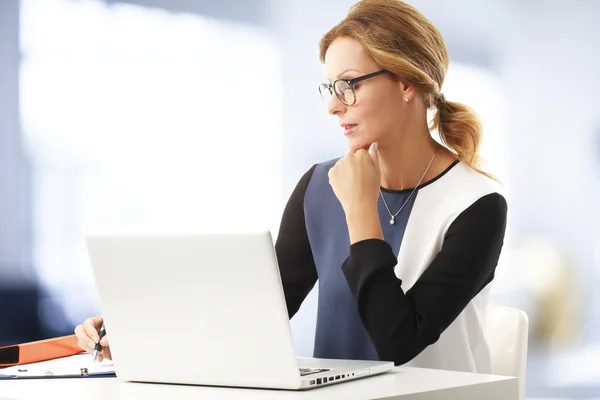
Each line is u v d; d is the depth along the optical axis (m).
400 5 1.66
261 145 4.78
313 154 4.88
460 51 5.27
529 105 5.36
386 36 1.62
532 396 4.91
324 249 1.82
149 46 4.53
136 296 1.27
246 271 1.15
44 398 1.15
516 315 1.73
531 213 5.30
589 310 5.17
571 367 4.98
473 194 1.64
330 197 1.83
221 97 4.69
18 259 4.29
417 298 1.53
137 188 4.52
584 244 5.29
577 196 5.32
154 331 1.27
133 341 1.29
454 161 1.73
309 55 4.87
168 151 4.59
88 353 1.70
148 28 4.52
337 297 1.76
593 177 5.35
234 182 4.73
